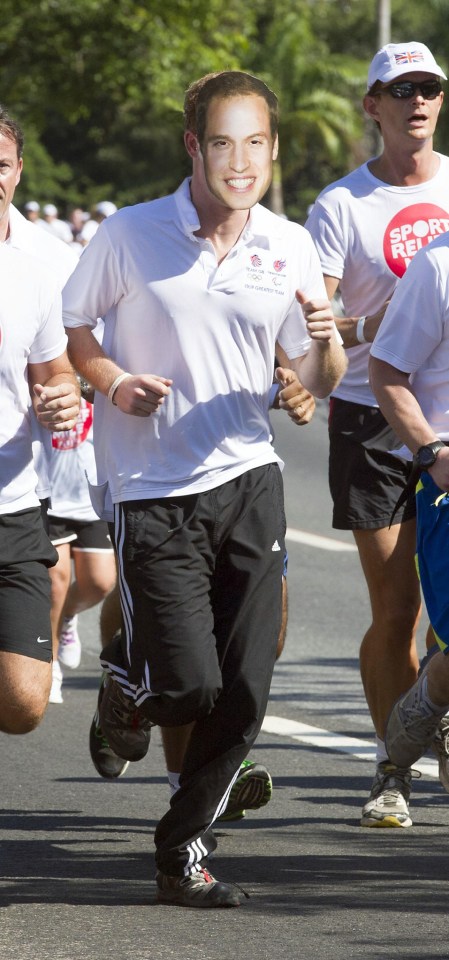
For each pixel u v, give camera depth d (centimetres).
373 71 1956
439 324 1634
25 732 1534
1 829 1822
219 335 1491
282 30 16912
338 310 5253
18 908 1478
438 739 1808
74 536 2544
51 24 10400
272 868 1644
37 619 1510
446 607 1596
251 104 1457
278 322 1522
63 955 1317
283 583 1678
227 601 1491
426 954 1327
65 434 2469
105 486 1547
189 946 1348
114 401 1484
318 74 16900
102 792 2031
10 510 1520
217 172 1452
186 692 1446
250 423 1516
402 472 1931
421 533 1630
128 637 1495
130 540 1484
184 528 1473
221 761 1472
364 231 1958
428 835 1809
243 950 1337
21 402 1519
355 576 3922
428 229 1958
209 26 10700
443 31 18450
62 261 1845
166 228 1489
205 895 1482
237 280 1488
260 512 1495
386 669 1905
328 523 4628
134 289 1497
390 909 1476
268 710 2611
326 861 1675
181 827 1477
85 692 2733
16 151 1566
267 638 1481
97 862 1673
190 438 1490
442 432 1667
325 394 1574
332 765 2222
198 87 1488
